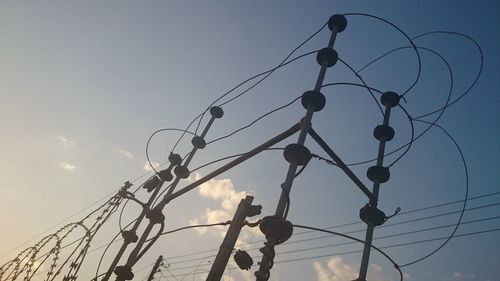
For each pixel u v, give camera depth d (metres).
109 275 9.04
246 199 5.96
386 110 7.80
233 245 5.48
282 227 4.56
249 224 5.51
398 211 6.43
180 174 9.82
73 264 12.47
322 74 6.27
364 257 6.07
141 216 9.85
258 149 7.05
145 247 8.38
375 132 7.57
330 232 5.47
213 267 5.24
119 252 9.38
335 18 7.06
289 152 5.23
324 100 5.92
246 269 5.23
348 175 6.48
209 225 6.21
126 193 10.68
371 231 6.40
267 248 4.48
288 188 4.91
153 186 10.49
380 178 6.91
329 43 6.64
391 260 5.82
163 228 8.68
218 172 7.82
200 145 10.51
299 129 6.16
